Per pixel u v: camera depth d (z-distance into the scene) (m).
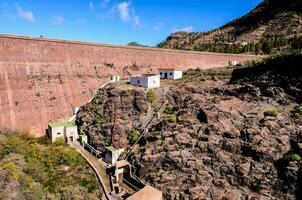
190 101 73.50
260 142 51.69
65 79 85.75
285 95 64.38
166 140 59.38
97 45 101.00
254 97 67.94
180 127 61.94
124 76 105.38
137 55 114.88
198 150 55.47
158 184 52.59
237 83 81.56
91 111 80.38
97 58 99.62
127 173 58.91
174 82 94.88
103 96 83.12
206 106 66.56
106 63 101.88
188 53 135.75
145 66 115.00
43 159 60.50
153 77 84.19
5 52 72.56
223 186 49.12
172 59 127.69
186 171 52.88
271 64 77.69
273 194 45.72
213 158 53.44
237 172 49.84
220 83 87.31
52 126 71.25
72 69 89.31
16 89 71.81
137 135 69.62
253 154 51.06
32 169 54.53
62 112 81.12
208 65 141.25
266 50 168.00
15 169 49.91
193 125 61.31
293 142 50.59
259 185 46.91
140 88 81.44
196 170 52.38
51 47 85.44
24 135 67.38
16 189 45.53
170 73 102.12
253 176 48.12
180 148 56.72
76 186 53.81
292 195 44.56
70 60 89.81
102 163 64.69
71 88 86.56
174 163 54.50
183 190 50.34
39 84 77.94
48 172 58.09
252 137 53.03
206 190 48.84
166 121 66.38
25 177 50.06
